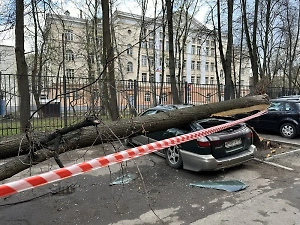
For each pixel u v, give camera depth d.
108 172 4.72
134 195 3.70
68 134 3.02
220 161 4.17
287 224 2.82
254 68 13.55
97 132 3.01
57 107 8.47
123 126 3.47
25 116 7.58
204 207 3.28
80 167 2.31
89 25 21.56
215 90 13.16
